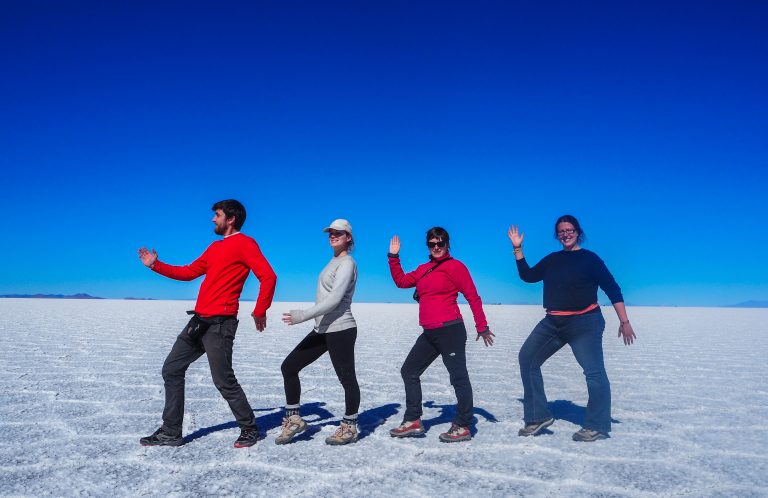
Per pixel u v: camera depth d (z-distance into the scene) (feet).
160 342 30.14
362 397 16.24
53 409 13.91
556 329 12.01
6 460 9.84
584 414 14.17
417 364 11.97
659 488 8.75
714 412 14.43
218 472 9.34
